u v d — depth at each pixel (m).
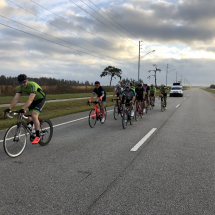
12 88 32.00
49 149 5.09
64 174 3.55
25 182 3.24
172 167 3.88
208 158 4.39
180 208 2.52
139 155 4.60
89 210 2.48
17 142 4.63
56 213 2.42
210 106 17.17
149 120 9.87
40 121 5.31
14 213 2.42
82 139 6.13
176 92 34.06
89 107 16.52
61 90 41.78
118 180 3.31
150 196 2.80
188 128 7.80
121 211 2.46
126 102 8.41
